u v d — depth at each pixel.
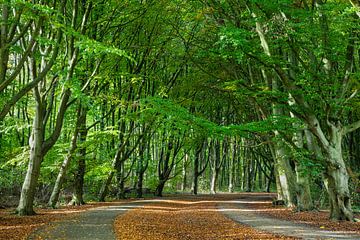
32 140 20.20
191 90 32.28
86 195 35.69
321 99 18.16
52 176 28.73
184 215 21.58
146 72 32.41
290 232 15.03
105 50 13.32
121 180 37.19
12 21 14.33
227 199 37.88
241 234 14.43
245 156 59.06
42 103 19.61
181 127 17.66
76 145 26.50
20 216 18.39
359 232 15.07
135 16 26.20
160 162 43.66
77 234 12.80
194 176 50.53
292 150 20.59
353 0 14.62
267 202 33.44
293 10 16.17
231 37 16.45
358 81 18.25
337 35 17.02
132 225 15.70
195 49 27.31
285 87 18.67
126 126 40.34
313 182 31.86
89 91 25.19
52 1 18.67
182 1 24.58
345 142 35.62
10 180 28.84
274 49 20.23
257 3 16.95
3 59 14.30
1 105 25.20
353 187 26.89
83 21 20.00
